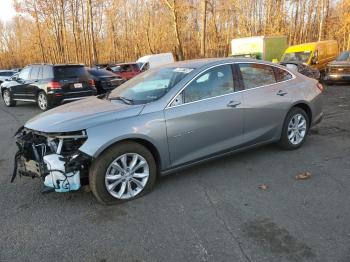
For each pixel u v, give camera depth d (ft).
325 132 22.40
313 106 19.29
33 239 11.20
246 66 16.89
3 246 10.86
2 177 16.69
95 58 104.63
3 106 46.93
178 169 14.82
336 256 9.66
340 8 119.75
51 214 12.80
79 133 12.77
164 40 138.82
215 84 15.61
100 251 10.44
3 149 22.27
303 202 12.85
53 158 12.72
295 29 144.46
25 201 13.93
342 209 12.21
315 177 15.08
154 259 9.95
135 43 154.10
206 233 11.09
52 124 13.17
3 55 234.17
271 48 74.28
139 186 13.83
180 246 10.47
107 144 12.72
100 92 50.01
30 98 41.39
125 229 11.57
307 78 19.74
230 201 13.20
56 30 135.33
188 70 15.40
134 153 13.48
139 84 16.39
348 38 116.26
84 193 14.44
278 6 127.03
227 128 15.75
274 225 11.35
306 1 146.41
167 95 14.32
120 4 152.76
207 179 15.34
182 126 14.38
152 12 138.72
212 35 135.74
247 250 10.11
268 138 17.60
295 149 18.89
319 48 64.08
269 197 13.39
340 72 51.29
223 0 133.39
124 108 13.78
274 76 18.03
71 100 38.93
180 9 85.71
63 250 10.56
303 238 10.55
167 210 12.73
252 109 16.47
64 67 38.93
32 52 192.75
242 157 17.92
